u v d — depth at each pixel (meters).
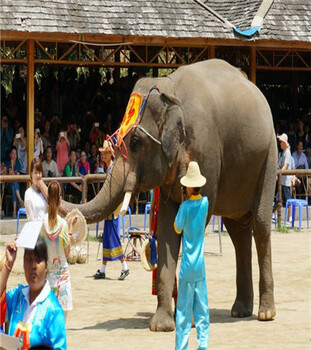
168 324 10.97
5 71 30.47
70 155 22.69
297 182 24.17
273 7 26.08
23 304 6.34
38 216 10.66
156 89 11.12
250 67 26.12
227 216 11.95
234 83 11.71
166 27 23.84
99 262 17.11
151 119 11.02
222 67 11.92
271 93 29.50
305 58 29.92
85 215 10.95
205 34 24.16
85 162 22.94
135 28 23.41
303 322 11.66
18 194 21.69
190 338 10.69
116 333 10.84
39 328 6.24
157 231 11.35
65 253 9.62
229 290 14.16
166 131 10.88
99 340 10.41
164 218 11.18
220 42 24.52
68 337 10.58
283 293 13.88
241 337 10.67
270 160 11.88
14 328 6.31
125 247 18.20
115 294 13.72
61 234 9.53
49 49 27.52
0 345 6.18
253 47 26.00
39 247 6.27
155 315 11.07
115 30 23.11
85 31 22.67
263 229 11.81
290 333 10.94
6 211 22.05
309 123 28.48
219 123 11.30
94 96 26.06
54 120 24.31
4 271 6.40
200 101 11.18
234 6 26.52
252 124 11.58
